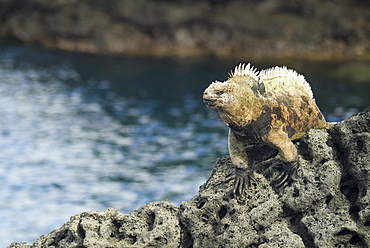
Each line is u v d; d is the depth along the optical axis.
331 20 96.69
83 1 100.25
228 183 22.70
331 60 90.31
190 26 98.56
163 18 97.56
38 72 84.62
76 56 93.19
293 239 20.62
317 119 22.95
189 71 85.56
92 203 44.53
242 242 21.33
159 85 78.94
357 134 21.56
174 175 49.72
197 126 63.47
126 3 98.44
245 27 96.62
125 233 22.11
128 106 70.81
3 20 102.81
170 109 69.44
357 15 98.06
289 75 22.95
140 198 45.06
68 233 22.34
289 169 21.92
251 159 23.88
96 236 21.92
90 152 56.00
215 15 98.12
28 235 39.59
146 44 97.44
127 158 54.16
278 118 22.05
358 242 20.70
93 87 78.19
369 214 20.27
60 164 53.03
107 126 63.66
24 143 58.56
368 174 20.88
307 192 21.27
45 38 99.50
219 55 94.12
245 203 22.12
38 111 68.69
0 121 65.12
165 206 23.11
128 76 83.06
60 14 99.50
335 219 20.73
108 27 98.12
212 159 53.56
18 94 74.69
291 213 21.70
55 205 44.44
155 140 59.06
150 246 21.80
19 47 96.50
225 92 21.44
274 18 96.94
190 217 22.34
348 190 21.77
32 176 50.50
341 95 72.19
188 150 56.06
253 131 22.00
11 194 46.66
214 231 22.11
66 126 63.81
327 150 21.94
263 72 22.56
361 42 95.75
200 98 73.69
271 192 22.08
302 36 95.75
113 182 48.56
